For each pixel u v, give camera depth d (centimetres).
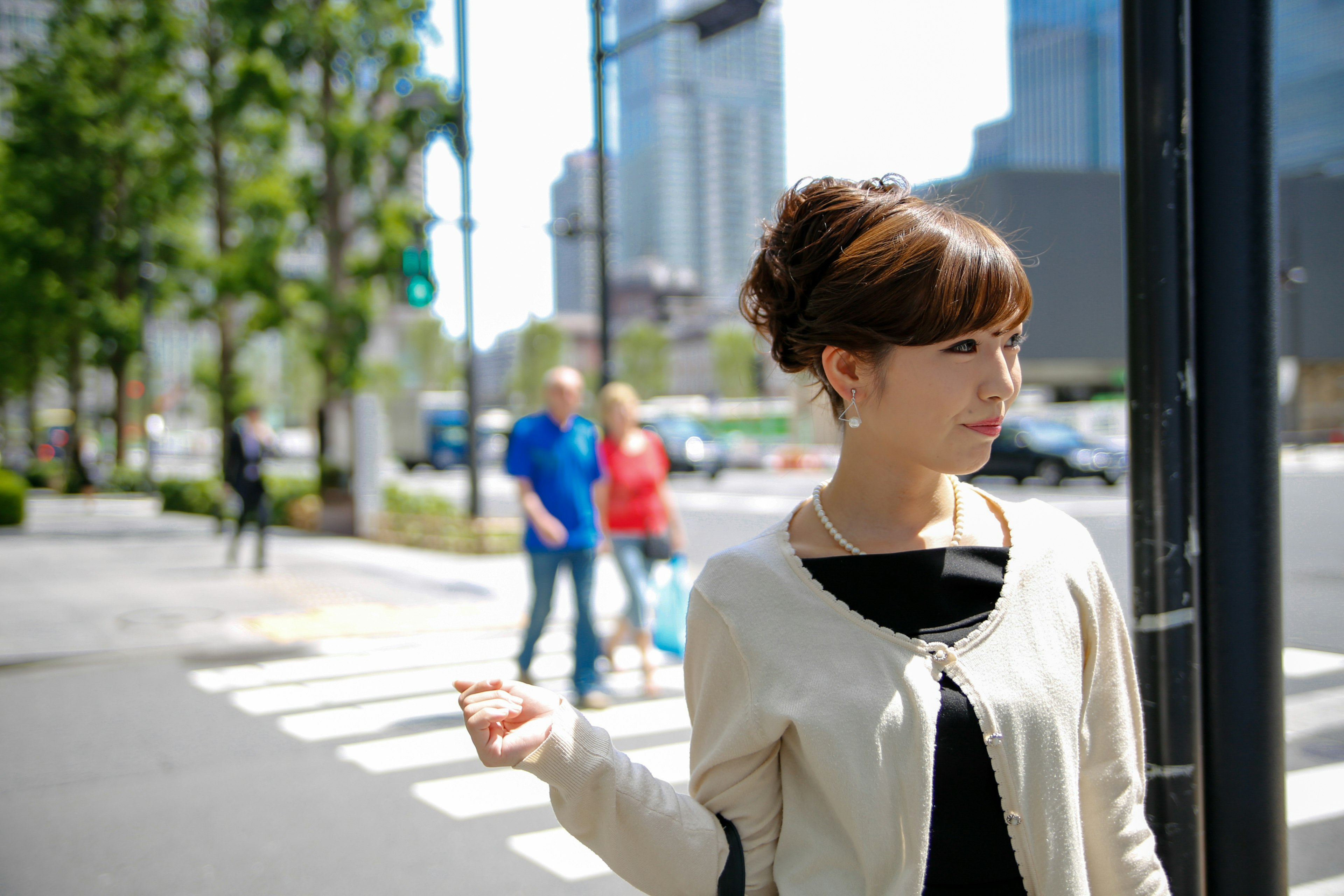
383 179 1759
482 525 1448
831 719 112
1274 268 157
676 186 12556
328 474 1800
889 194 121
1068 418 2758
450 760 514
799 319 121
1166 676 158
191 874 378
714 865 119
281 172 1934
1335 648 580
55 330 2995
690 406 6303
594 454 596
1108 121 3478
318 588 1078
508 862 388
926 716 110
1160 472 158
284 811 444
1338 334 2733
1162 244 158
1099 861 122
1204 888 158
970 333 111
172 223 2670
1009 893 112
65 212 2505
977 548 119
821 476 3347
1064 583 120
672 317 1923
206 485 2262
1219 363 157
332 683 675
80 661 742
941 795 112
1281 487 159
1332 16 2186
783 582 118
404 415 4609
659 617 608
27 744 544
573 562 588
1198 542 159
